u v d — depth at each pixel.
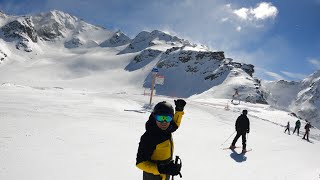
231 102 73.00
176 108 4.03
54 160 8.58
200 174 9.12
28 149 9.28
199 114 29.97
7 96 24.95
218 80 193.38
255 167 10.90
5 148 9.09
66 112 18.83
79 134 12.35
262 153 13.86
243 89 167.50
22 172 7.38
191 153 11.77
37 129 12.27
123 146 11.20
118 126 15.57
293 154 14.80
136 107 28.67
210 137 16.25
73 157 9.08
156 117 3.44
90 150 10.11
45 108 19.53
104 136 12.57
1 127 11.85
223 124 23.98
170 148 3.63
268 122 34.88
